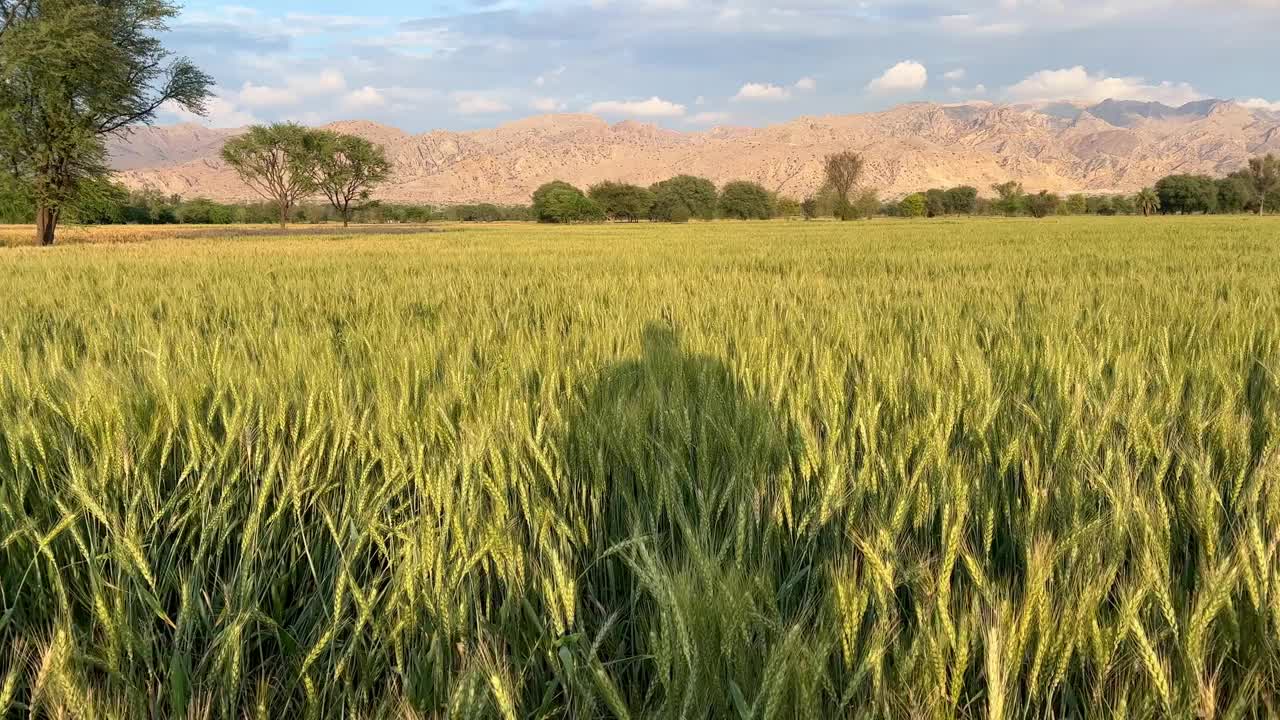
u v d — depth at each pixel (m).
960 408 2.91
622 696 1.84
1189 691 1.47
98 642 1.95
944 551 1.81
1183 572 2.04
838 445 2.69
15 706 1.59
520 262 15.62
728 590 1.58
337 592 1.75
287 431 2.82
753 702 1.48
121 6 29.12
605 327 5.38
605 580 2.28
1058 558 1.84
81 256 18.58
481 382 3.52
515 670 1.77
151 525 2.28
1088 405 2.99
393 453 2.44
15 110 27.16
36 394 3.12
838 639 1.63
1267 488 2.19
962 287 8.91
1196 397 2.99
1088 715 1.56
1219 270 10.88
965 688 1.67
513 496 2.39
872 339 4.97
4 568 2.23
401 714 1.56
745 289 9.24
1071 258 14.74
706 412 2.84
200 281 11.10
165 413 2.70
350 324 6.19
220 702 1.73
